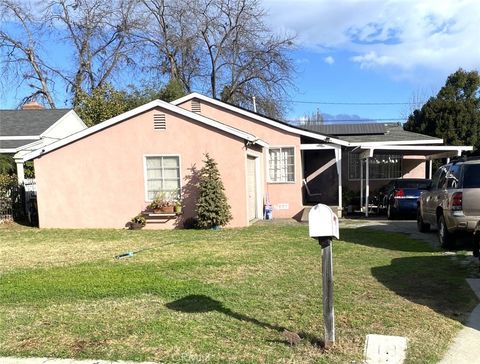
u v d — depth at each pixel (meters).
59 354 4.48
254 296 6.26
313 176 21.95
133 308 5.87
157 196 15.11
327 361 4.18
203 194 14.29
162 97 31.08
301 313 5.51
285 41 35.66
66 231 14.56
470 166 9.27
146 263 8.80
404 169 22.09
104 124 15.13
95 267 8.52
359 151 19.72
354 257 8.98
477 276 7.28
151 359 4.31
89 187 15.39
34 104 28.58
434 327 5.01
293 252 9.66
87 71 36.19
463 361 4.21
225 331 4.97
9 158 19.62
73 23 35.59
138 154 15.14
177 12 35.84
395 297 6.14
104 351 4.52
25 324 5.35
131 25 35.72
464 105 28.31
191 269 8.09
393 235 12.23
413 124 29.70
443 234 9.88
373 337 4.67
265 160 17.70
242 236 12.41
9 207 17.02
